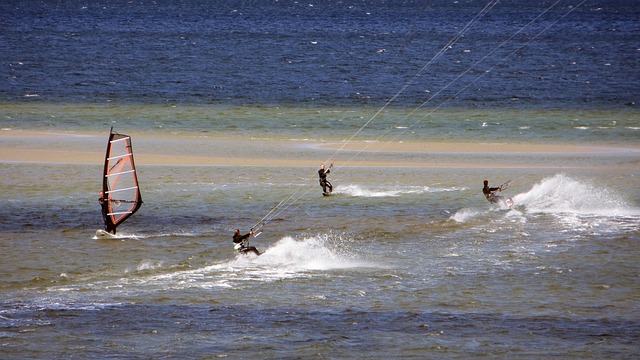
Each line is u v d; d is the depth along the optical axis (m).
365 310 92.88
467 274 106.75
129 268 108.44
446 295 98.31
